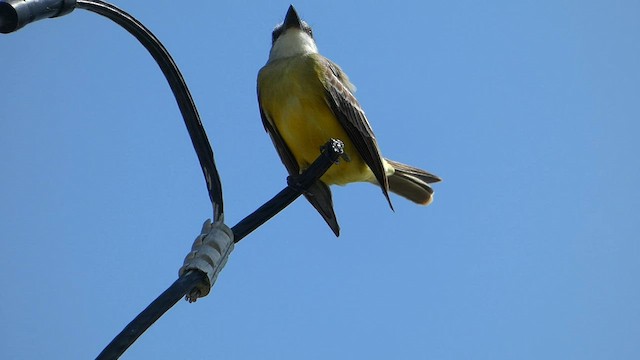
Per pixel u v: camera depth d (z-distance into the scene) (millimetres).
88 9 6215
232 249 6527
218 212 6426
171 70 6594
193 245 6207
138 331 5465
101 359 5277
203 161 6562
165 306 5648
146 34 6523
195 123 6582
